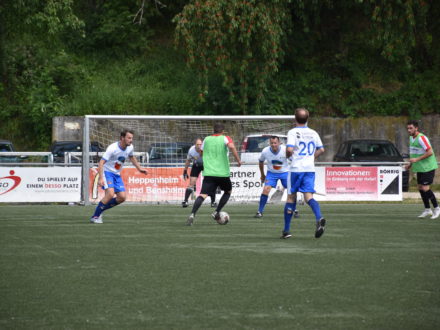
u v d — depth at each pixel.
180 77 107.81
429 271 22.64
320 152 31.91
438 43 107.69
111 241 31.80
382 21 94.56
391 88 105.19
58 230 37.22
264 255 26.62
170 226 39.53
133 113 99.56
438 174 96.12
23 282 20.66
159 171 60.56
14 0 81.31
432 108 101.38
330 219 44.84
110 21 112.38
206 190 39.38
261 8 88.44
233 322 15.45
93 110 99.06
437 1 105.81
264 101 95.69
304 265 23.98
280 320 15.64
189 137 71.75
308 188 31.73
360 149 78.38
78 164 60.56
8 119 100.38
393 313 16.33
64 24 87.75
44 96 99.88
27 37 107.00
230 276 21.62
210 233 35.47
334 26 110.81
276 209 54.91
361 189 62.66
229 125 71.56
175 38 89.44
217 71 93.56
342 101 102.50
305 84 103.44
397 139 99.75
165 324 15.30
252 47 90.56
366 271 22.64
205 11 87.25
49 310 16.75
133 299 18.03
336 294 18.66
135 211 52.12
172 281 20.75
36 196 60.06
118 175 41.97
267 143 70.06
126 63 110.88
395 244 30.52
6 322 15.55
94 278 21.34
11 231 36.69
